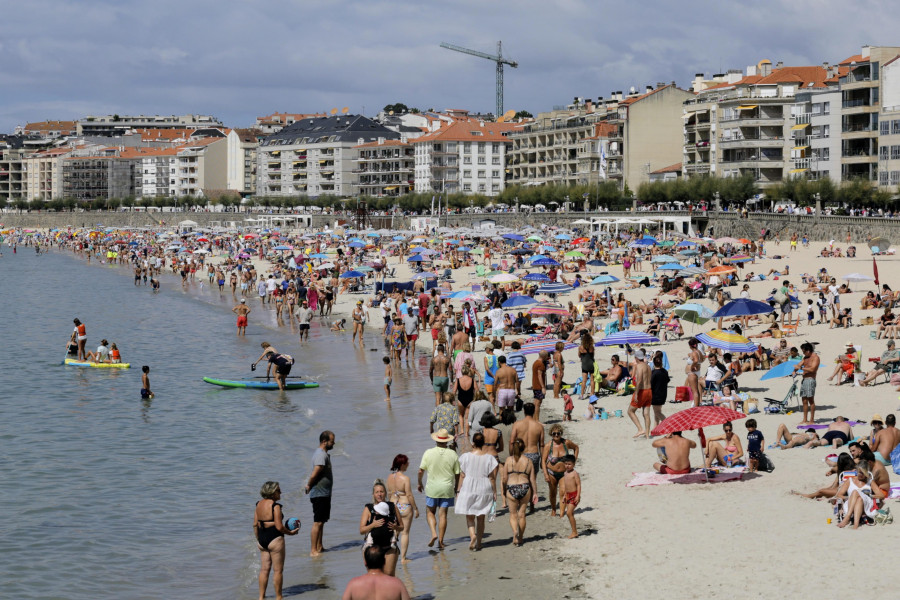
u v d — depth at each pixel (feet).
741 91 510.99
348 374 168.35
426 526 81.61
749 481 85.25
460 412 110.11
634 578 65.62
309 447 116.57
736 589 61.62
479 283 298.97
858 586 60.08
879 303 197.57
